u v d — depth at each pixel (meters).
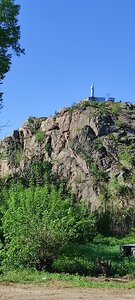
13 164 91.94
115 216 54.25
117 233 47.91
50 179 42.12
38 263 17.19
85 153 85.75
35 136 95.50
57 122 93.94
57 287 13.37
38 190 19.86
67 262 17.44
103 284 14.23
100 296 12.19
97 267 17.25
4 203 21.31
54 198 19.14
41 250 17.08
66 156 87.25
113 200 76.00
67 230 18.19
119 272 17.33
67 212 19.12
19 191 21.70
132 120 91.50
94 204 75.81
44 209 18.27
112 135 87.69
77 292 12.66
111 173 82.12
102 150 85.38
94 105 94.25
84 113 90.81
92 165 83.56
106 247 26.86
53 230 17.17
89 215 29.38
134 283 14.81
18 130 100.81
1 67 27.58
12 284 13.75
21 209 18.11
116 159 84.44
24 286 13.43
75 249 19.09
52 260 17.31
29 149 94.00
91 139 87.38
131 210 65.75
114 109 92.56
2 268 16.89
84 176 82.50
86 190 79.75
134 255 22.08
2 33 27.23
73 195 31.56
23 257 17.20
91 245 26.86
